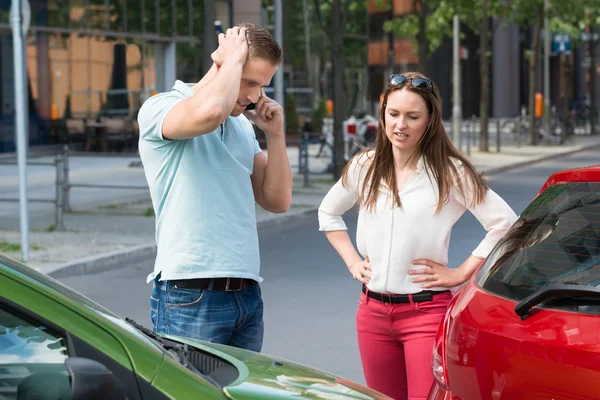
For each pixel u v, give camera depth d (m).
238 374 4.13
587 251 4.42
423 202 5.75
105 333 3.45
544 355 4.13
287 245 16.84
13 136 36.62
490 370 4.35
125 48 40.34
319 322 10.92
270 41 5.12
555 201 4.76
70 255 14.97
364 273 5.91
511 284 4.54
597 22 50.28
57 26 37.50
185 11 42.62
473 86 85.25
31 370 3.39
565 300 4.23
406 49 34.50
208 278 5.21
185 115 4.94
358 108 47.06
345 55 46.59
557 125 62.44
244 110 5.53
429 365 5.77
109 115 39.75
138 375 3.42
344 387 4.20
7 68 36.41
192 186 5.20
